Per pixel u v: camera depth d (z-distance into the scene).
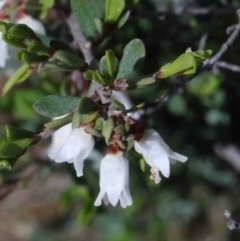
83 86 0.22
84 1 0.19
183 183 0.32
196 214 0.34
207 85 0.27
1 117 0.28
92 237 0.39
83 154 0.16
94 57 0.19
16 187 0.24
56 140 0.19
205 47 0.24
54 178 0.38
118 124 0.16
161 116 0.28
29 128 0.27
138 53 0.17
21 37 0.17
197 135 0.29
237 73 0.26
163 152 0.16
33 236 0.41
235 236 0.35
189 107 0.28
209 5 0.26
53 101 0.17
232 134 0.29
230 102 0.28
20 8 0.21
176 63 0.16
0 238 0.41
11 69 0.22
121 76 0.17
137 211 0.33
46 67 0.18
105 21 0.19
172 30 0.25
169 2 0.25
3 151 0.17
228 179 0.32
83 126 0.16
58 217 0.41
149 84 0.17
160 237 0.34
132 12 0.23
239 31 0.23
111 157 0.16
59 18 0.22
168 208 0.33
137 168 0.28
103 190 0.16
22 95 0.27
